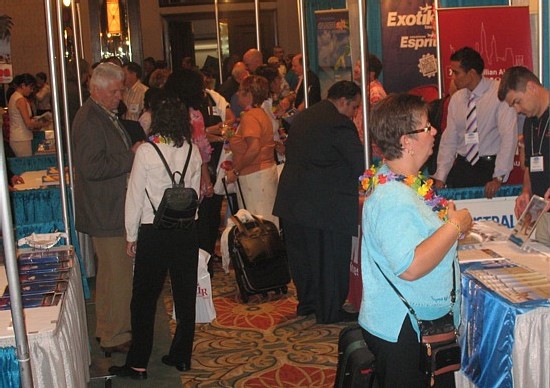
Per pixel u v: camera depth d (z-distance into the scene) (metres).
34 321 2.36
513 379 2.23
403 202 1.90
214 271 5.50
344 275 4.12
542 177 3.05
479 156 3.96
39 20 10.38
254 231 4.65
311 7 6.71
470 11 4.05
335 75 5.99
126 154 3.50
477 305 2.43
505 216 3.65
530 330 2.19
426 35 5.15
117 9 9.42
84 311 3.48
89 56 10.97
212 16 12.23
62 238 3.52
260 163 4.89
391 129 1.96
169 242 3.28
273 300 4.72
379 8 5.67
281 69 7.96
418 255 1.86
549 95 2.95
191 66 9.39
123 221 3.61
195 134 4.48
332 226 3.92
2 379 2.21
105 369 3.62
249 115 4.83
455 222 1.89
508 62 4.07
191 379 3.47
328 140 3.87
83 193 3.58
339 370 2.26
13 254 1.93
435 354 1.94
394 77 5.18
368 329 2.04
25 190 4.53
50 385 2.28
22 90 6.60
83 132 3.46
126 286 3.74
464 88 3.94
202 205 5.04
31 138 6.70
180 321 3.52
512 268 2.59
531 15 4.32
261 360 3.69
